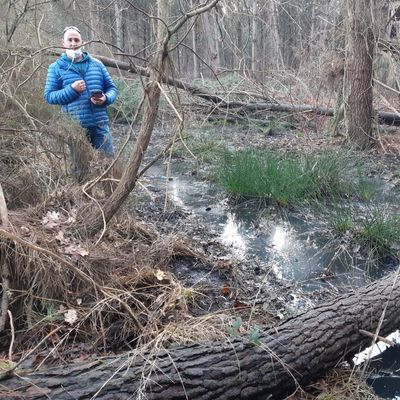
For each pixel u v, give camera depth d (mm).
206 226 4488
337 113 7648
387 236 3975
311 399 2234
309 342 2297
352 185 5422
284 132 8438
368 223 4113
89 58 4320
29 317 2564
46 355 2316
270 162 5430
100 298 2746
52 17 6461
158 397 1947
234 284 3338
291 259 3857
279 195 4934
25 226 2947
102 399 1873
